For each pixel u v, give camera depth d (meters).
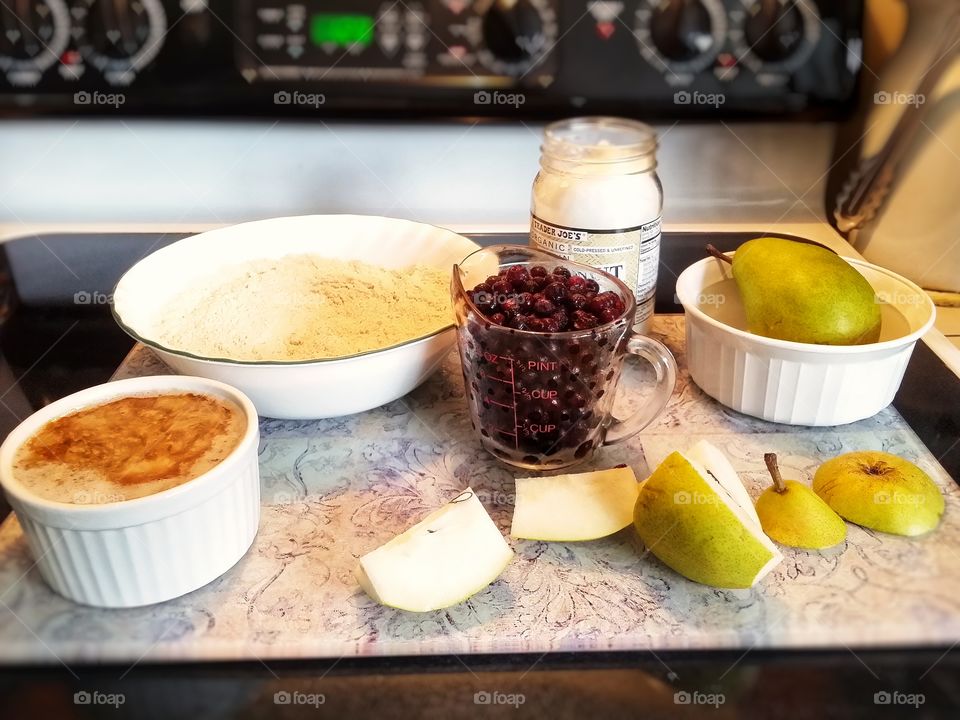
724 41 0.87
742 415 0.73
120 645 0.51
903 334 0.71
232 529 0.55
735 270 0.73
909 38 0.88
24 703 0.48
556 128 0.82
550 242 0.75
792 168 1.02
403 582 0.53
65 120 0.96
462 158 1.01
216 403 0.60
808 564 0.57
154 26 0.85
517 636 0.51
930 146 0.88
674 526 0.54
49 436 0.56
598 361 0.63
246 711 0.47
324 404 0.67
